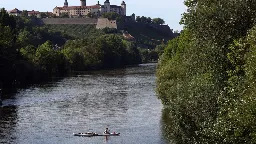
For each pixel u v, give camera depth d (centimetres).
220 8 3756
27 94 10831
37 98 10112
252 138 2486
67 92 11394
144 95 10719
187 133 4169
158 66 10356
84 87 12662
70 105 9131
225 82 3550
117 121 7306
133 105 9075
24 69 13525
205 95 3616
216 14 3775
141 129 6612
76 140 5991
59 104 9250
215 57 3834
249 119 2438
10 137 6000
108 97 10400
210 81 3750
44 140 5909
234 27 3681
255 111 2406
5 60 12519
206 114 3541
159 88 6950
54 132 6425
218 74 3784
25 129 6569
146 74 17688
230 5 3688
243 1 3612
